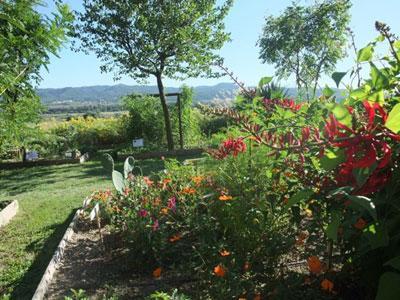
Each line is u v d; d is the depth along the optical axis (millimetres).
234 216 2982
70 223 5461
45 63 3332
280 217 3027
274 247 2781
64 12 3211
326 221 2516
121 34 14750
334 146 1439
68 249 4441
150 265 3654
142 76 15547
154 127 16875
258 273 2709
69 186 9297
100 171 11523
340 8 20375
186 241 3748
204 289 2824
